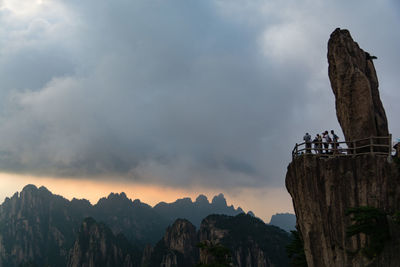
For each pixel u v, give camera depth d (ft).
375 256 102.12
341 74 126.31
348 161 113.19
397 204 102.68
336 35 130.82
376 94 130.31
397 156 106.83
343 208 111.45
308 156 120.47
